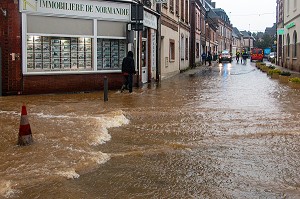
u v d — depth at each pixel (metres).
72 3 16.67
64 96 15.59
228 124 10.10
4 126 9.23
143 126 9.77
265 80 24.75
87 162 6.53
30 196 5.14
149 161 6.82
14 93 15.59
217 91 17.94
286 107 12.89
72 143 7.68
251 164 6.69
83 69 17.39
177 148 7.68
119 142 8.12
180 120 10.60
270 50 96.94
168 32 29.17
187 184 5.71
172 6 30.67
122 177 5.97
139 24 18.58
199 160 6.91
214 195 5.28
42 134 8.33
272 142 8.23
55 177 5.79
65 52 16.84
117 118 10.27
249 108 12.66
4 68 15.42
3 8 15.20
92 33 17.52
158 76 24.20
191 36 43.12
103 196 5.21
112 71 18.33
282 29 43.84
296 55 35.31
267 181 5.85
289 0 39.25
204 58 51.88
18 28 15.41
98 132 8.62
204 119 10.76
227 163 6.75
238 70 38.50
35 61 16.03
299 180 5.90
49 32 16.20
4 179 5.66
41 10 15.84
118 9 18.23
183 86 20.58
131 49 19.31
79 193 5.28
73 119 10.07
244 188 5.55
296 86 19.95
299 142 8.23
